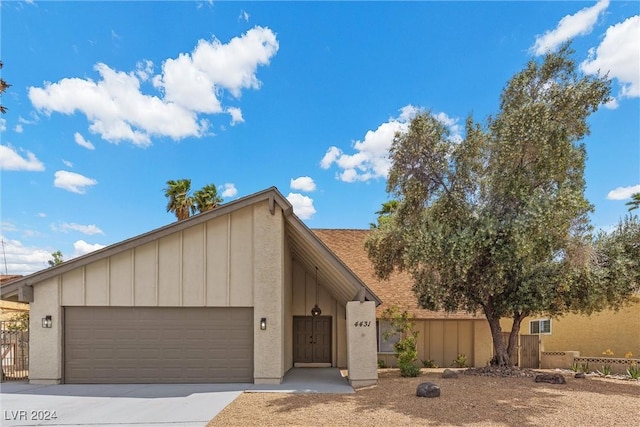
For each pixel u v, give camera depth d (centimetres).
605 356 1927
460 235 1252
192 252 1255
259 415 820
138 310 1247
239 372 1232
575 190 1255
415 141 1359
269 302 1234
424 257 1252
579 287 1301
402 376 1364
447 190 1377
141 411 862
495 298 1397
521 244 1154
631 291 1296
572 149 1295
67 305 1235
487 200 1371
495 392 1026
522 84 1371
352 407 881
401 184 1395
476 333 1850
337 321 1786
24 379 1295
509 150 1270
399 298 1861
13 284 1217
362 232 2322
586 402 922
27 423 784
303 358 1791
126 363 1230
